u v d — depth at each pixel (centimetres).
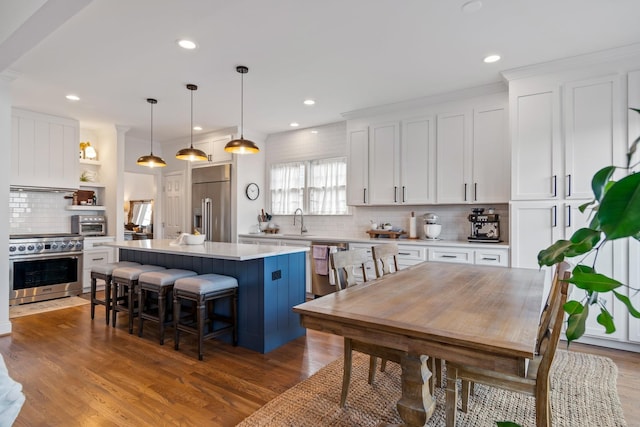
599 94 300
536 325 140
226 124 532
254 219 580
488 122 379
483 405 216
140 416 202
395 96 407
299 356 289
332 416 202
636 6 231
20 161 454
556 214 317
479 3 228
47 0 200
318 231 545
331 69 331
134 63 316
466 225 426
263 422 196
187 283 291
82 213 559
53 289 471
